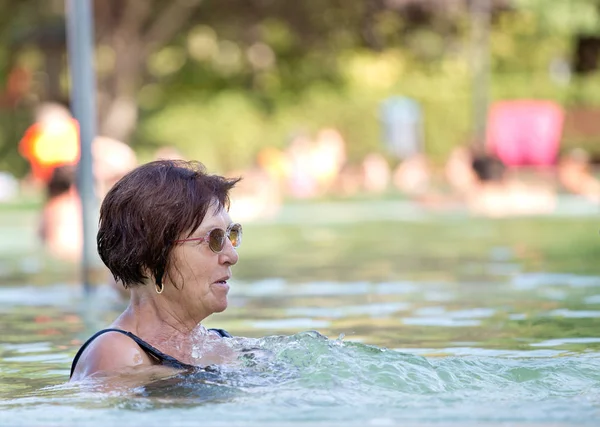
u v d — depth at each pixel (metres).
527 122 63.97
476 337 10.16
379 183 65.00
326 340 7.64
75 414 5.81
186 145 69.81
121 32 69.69
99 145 25.08
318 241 28.41
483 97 67.06
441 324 11.34
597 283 15.88
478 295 14.54
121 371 6.89
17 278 18.95
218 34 76.50
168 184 7.25
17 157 66.12
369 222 37.91
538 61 84.12
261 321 12.00
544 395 6.41
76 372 7.09
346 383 6.59
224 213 7.39
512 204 47.31
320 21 75.12
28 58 75.31
